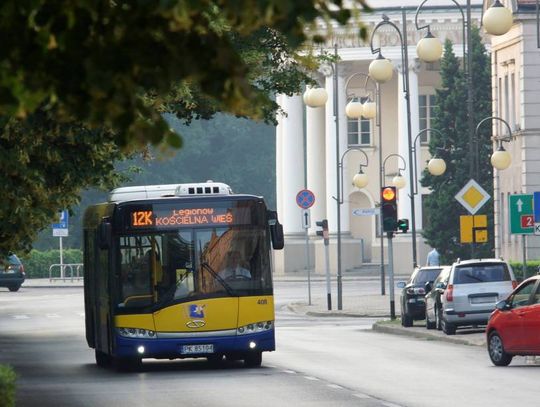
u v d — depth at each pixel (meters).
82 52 12.06
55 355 71.81
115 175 48.91
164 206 57.41
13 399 26.83
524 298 57.38
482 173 168.75
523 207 76.19
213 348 56.91
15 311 124.25
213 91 12.22
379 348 71.31
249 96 12.26
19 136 35.31
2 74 11.95
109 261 57.25
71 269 187.12
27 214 40.72
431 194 167.50
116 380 53.78
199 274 57.16
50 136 36.47
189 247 57.25
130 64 12.06
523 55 128.38
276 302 133.62
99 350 62.62
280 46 59.59
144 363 63.91
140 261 57.16
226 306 57.03
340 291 116.88
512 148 132.38
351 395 44.69
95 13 12.17
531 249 127.00
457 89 169.88
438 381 50.16
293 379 51.69
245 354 58.91
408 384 48.88
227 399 44.19
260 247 57.72
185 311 56.78
